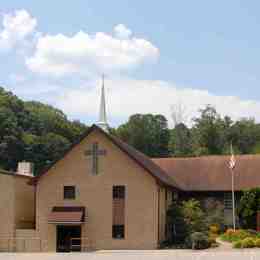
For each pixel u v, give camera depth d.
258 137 122.94
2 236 55.91
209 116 120.19
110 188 55.34
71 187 56.12
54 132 121.94
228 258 40.75
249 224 62.03
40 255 46.94
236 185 66.25
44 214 56.09
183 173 69.44
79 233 55.50
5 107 110.31
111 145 55.69
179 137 122.25
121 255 45.28
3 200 56.25
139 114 127.44
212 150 117.56
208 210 65.00
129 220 54.69
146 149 124.12
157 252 48.09
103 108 73.38
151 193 54.47
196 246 51.06
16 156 104.12
